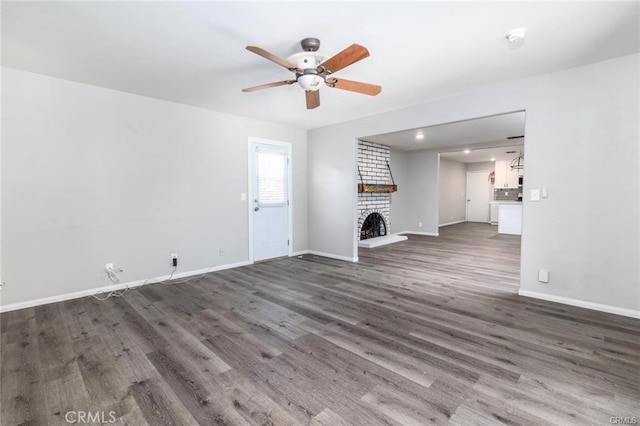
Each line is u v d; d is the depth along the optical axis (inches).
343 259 199.3
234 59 104.7
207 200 167.9
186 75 118.6
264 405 62.4
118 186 138.0
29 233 117.8
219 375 72.8
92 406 62.4
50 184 121.6
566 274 116.4
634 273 103.8
